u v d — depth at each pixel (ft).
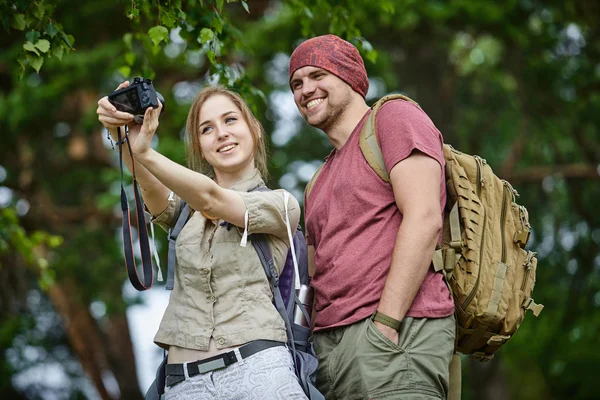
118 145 17.61
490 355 20.33
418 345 18.52
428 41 67.46
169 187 17.44
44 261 38.04
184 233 18.74
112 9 62.80
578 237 70.49
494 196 20.18
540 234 73.31
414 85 74.28
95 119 64.34
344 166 19.95
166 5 22.50
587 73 65.26
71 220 70.28
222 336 17.81
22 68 21.58
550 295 72.33
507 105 79.15
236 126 19.47
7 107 63.00
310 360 18.30
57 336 84.02
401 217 19.24
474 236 19.48
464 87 80.23
